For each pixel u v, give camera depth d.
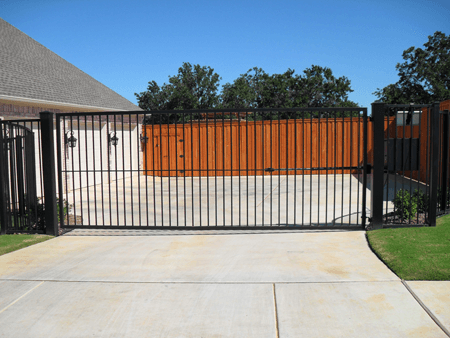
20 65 12.38
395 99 44.03
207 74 45.50
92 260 4.79
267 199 10.21
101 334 2.99
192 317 3.23
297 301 3.47
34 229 6.47
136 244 5.55
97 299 3.62
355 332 2.93
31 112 10.55
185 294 3.69
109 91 17.78
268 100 49.91
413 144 5.74
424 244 4.84
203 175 16.58
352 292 3.62
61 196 6.33
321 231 6.02
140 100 43.12
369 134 15.20
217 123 16.17
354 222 7.06
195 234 6.13
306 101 48.78
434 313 3.18
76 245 5.56
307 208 8.80
